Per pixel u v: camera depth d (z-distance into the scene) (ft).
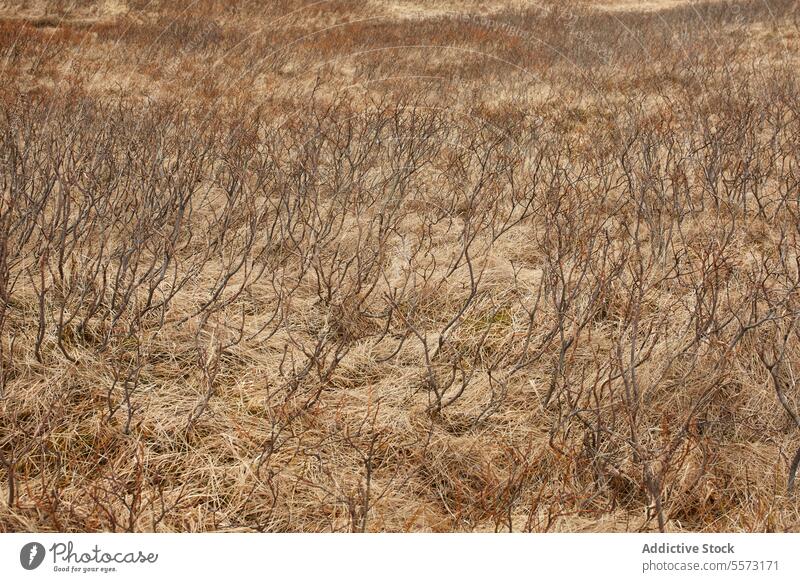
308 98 26.55
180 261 13.00
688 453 8.29
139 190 14.25
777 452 8.86
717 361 9.84
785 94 21.84
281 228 13.37
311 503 8.30
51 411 9.05
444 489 8.66
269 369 10.38
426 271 12.96
